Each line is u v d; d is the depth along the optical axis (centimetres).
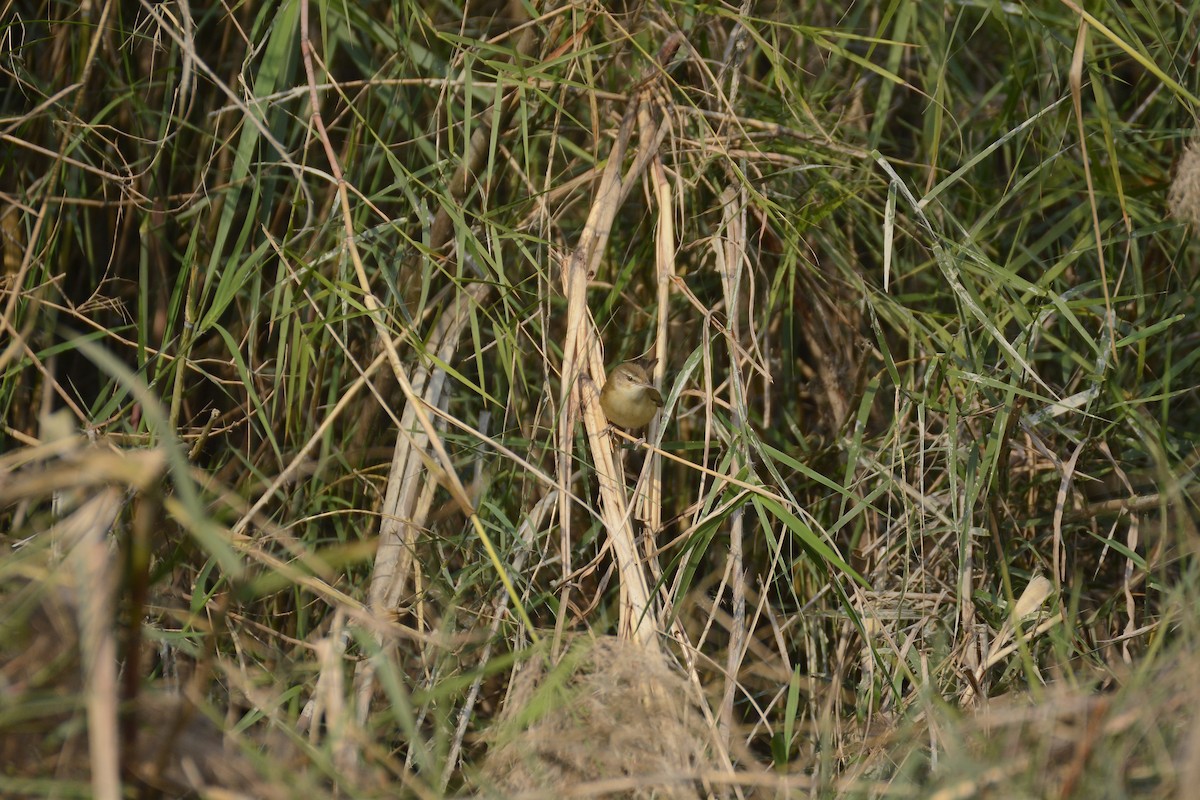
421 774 477
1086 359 668
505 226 585
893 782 443
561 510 494
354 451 623
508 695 488
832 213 685
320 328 567
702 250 671
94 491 437
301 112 668
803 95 671
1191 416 681
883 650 557
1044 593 521
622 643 449
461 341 657
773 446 670
